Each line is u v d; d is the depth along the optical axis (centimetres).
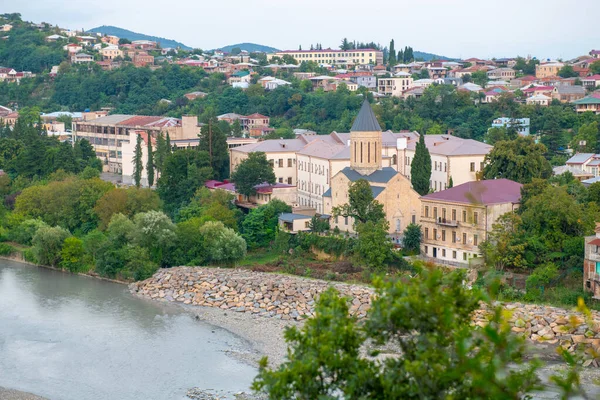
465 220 16825
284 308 14700
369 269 16562
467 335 5075
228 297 15450
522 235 15600
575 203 15800
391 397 5469
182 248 18262
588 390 8956
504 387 4116
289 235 19100
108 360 12088
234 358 12156
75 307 15200
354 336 5950
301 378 5775
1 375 11481
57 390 10925
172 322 14188
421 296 5556
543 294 14238
